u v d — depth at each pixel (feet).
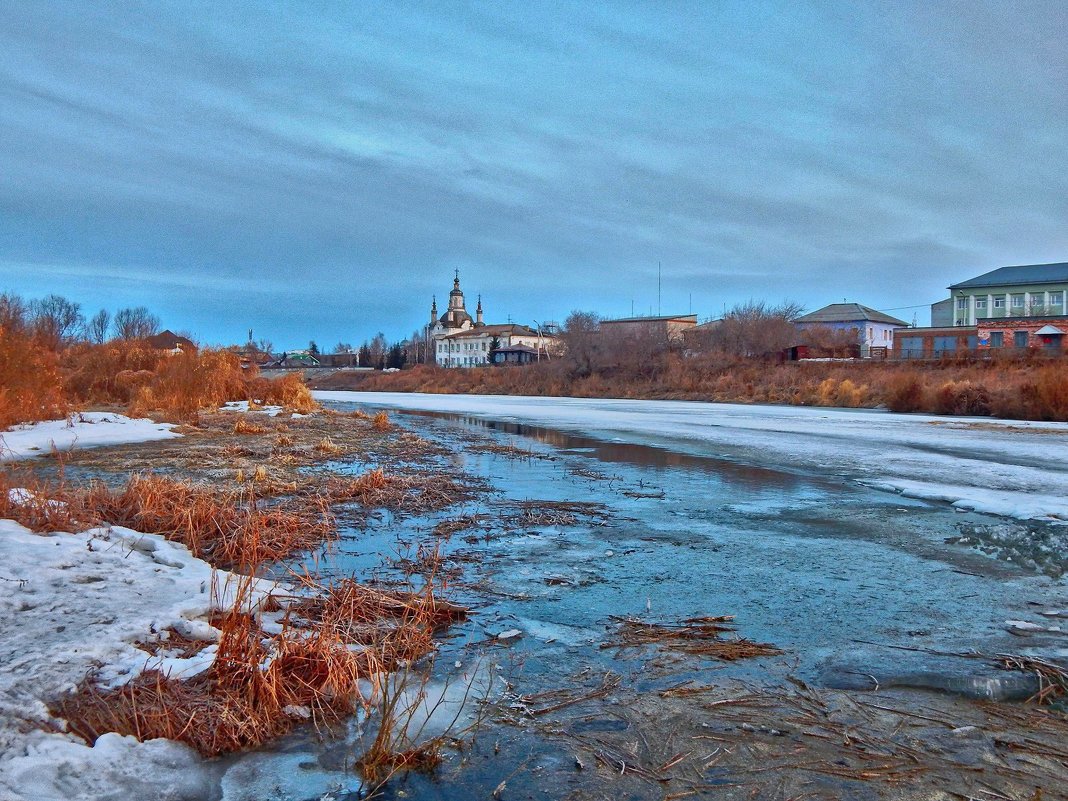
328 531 26.76
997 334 174.40
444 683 14.37
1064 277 202.69
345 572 22.07
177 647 14.28
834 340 184.65
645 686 14.35
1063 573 22.62
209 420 76.48
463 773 11.19
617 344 185.06
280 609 17.56
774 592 20.56
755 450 55.77
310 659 13.83
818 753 11.84
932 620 18.34
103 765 10.37
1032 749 12.03
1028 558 24.36
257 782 10.81
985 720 13.08
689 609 19.07
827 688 14.37
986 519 30.58
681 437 66.59
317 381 291.38
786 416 94.12
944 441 61.52
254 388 102.17
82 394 90.38
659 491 37.47
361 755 11.59
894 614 18.78
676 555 24.64
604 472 44.57
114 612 15.35
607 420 88.94
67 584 17.01
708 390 150.20
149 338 118.21
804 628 17.74
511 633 17.06
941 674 14.98
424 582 21.12
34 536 20.85
